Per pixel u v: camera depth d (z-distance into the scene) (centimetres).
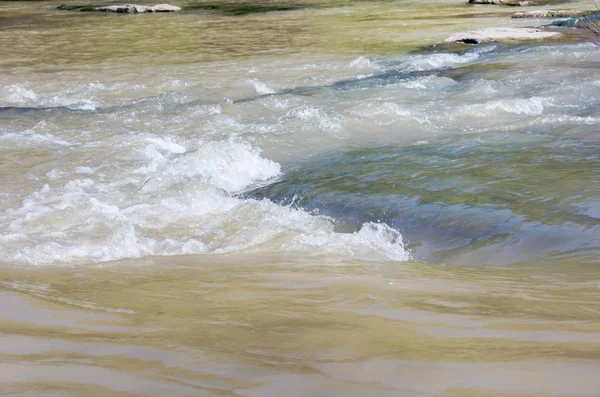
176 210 572
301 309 283
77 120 936
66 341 229
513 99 919
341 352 217
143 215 557
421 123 847
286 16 2533
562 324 254
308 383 188
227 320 263
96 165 726
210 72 1334
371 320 261
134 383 188
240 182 689
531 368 197
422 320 261
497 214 507
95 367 202
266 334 240
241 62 1456
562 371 194
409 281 350
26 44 1892
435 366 200
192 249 474
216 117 919
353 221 546
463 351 216
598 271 376
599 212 486
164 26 2286
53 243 481
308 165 721
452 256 455
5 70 1427
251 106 973
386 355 213
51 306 285
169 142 816
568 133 750
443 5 2795
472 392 180
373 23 2177
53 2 3638
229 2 3338
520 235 464
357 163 701
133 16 2716
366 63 1358
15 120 945
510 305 291
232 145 746
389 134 818
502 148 707
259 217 541
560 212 496
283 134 823
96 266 411
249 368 200
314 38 1844
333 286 335
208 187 630
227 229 519
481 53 1439
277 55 1548
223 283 344
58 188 646
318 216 555
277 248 463
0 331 241
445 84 1086
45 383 189
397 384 187
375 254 452
